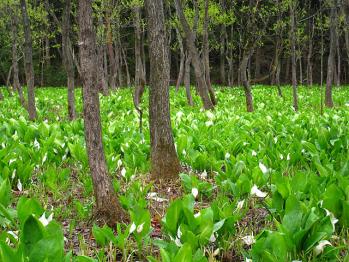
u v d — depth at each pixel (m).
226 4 20.52
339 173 4.89
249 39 14.70
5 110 14.90
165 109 6.48
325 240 3.62
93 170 4.70
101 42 21.92
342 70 44.66
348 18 15.31
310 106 18.08
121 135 8.64
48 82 39.69
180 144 7.17
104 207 4.70
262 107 16.34
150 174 6.56
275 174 4.71
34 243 3.30
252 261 3.49
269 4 25.12
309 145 6.52
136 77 13.27
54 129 8.52
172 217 3.73
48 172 5.53
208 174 6.84
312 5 34.31
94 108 4.61
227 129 9.24
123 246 3.90
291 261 3.47
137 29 14.18
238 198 4.98
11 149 6.68
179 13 13.55
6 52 35.88
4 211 4.00
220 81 43.00
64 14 12.66
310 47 30.83
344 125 9.35
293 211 3.72
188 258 2.97
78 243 4.43
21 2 11.98
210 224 3.62
